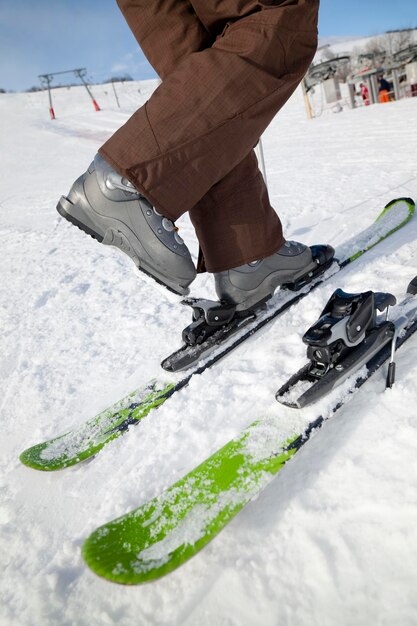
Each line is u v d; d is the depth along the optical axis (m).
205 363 1.62
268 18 1.14
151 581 0.83
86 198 1.27
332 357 1.23
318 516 0.94
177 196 1.25
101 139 13.99
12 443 1.58
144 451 1.31
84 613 0.91
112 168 1.22
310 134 8.48
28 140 15.70
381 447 1.04
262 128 1.26
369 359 1.29
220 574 0.89
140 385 1.71
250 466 1.06
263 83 1.18
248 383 1.48
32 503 1.26
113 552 0.88
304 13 1.16
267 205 1.66
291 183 4.64
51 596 0.96
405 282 1.80
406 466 0.97
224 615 0.83
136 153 1.18
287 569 0.86
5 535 1.17
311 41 1.22
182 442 1.30
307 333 1.22
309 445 1.13
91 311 2.57
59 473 1.34
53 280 3.23
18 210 6.17
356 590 0.79
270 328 1.78
